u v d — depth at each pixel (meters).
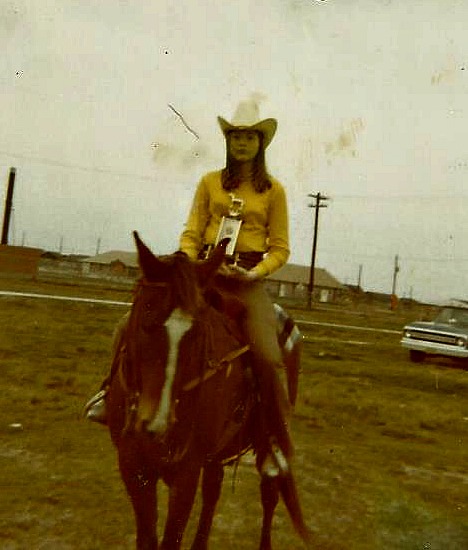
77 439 7.53
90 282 55.78
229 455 4.21
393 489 6.64
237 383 3.90
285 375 4.07
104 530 4.96
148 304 3.28
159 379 3.12
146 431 3.04
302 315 40.69
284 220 4.26
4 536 4.74
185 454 3.51
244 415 4.06
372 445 8.66
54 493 5.70
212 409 3.60
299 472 7.00
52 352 14.29
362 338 28.03
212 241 4.22
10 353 13.59
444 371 18.77
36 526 4.96
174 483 3.59
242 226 4.20
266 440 4.10
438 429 10.30
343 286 97.19
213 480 4.17
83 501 5.55
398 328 40.09
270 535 4.80
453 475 7.45
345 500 6.19
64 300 29.55
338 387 13.44
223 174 4.23
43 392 10.00
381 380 15.45
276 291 88.38
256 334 4.00
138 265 3.38
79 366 12.70
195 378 3.39
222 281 4.09
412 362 20.66
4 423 8.00
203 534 4.14
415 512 5.93
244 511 5.69
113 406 3.63
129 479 3.48
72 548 4.63
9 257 48.50
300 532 4.22
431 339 20.33
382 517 5.77
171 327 3.18
